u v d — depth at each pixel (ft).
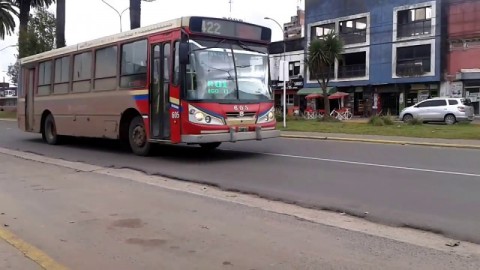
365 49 148.15
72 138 60.08
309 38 160.97
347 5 151.84
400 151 47.42
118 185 30.35
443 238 18.70
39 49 137.69
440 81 133.69
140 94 42.29
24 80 62.75
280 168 36.35
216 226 20.47
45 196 26.99
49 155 47.19
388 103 146.20
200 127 37.32
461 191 27.22
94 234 19.45
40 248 17.74
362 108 151.23
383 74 144.56
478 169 35.27
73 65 51.93
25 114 62.69
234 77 39.52
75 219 21.85
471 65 129.49
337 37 118.32
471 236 18.86
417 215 22.11
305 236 18.93
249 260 16.22
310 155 44.09
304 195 26.66
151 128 41.47
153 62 41.01
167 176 33.60
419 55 137.80
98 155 46.26
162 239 18.69
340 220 21.54
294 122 93.61
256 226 20.44
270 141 58.18
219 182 30.91
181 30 37.60
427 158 41.78
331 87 154.92
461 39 130.41
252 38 40.98
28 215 22.71
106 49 46.78
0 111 197.67
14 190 28.81
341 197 26.07
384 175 32.89
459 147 50.83
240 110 39.34
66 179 32.73
